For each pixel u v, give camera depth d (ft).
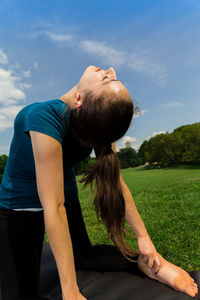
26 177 4.46
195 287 4.80
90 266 5.95
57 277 5.90
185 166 147.54
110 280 5.42
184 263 6.66
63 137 4.16
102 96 3.68
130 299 4.65
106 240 9.41
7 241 4.34
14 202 4.44
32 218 4.61
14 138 4.50
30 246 4.57
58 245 3.69
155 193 22.16
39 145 3.67
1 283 4.23
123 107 3.78
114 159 4.39
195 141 146.20
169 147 158.92
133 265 5.65
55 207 3.69
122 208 4.63
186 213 11.99
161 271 5.10
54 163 3.74
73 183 5.87
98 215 4.72
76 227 5.90
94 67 4.28
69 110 4.10
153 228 10.04
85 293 4.99
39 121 3.76
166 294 4.71
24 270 4.40
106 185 4.41
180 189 22.84
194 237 8.37
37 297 4.31
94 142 4.01
